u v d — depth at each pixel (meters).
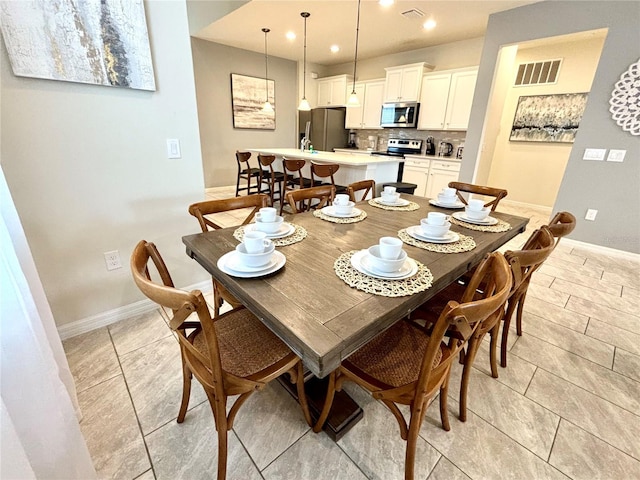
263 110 6.19
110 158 1.71
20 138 1.43
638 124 2.96
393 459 1.18
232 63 5.56
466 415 1.35
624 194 3.16
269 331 1.23
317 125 6.50
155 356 1.65
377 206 2.07
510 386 1.53
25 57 1.35
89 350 1.68
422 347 1.17
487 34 3.79
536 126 5.05
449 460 1.17
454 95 4.78
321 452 1.20
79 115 1.56
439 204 2.09
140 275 0.82
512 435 1.28
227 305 2.16
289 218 1.73
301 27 4.31
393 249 1.02
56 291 1.69
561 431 1.30
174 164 1.96
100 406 1.35
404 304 0.90
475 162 4.22
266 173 4.86
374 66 6.08
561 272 2.83
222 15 3.96
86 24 1.46
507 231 1.58
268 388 1.49
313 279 1.02
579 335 1.92
